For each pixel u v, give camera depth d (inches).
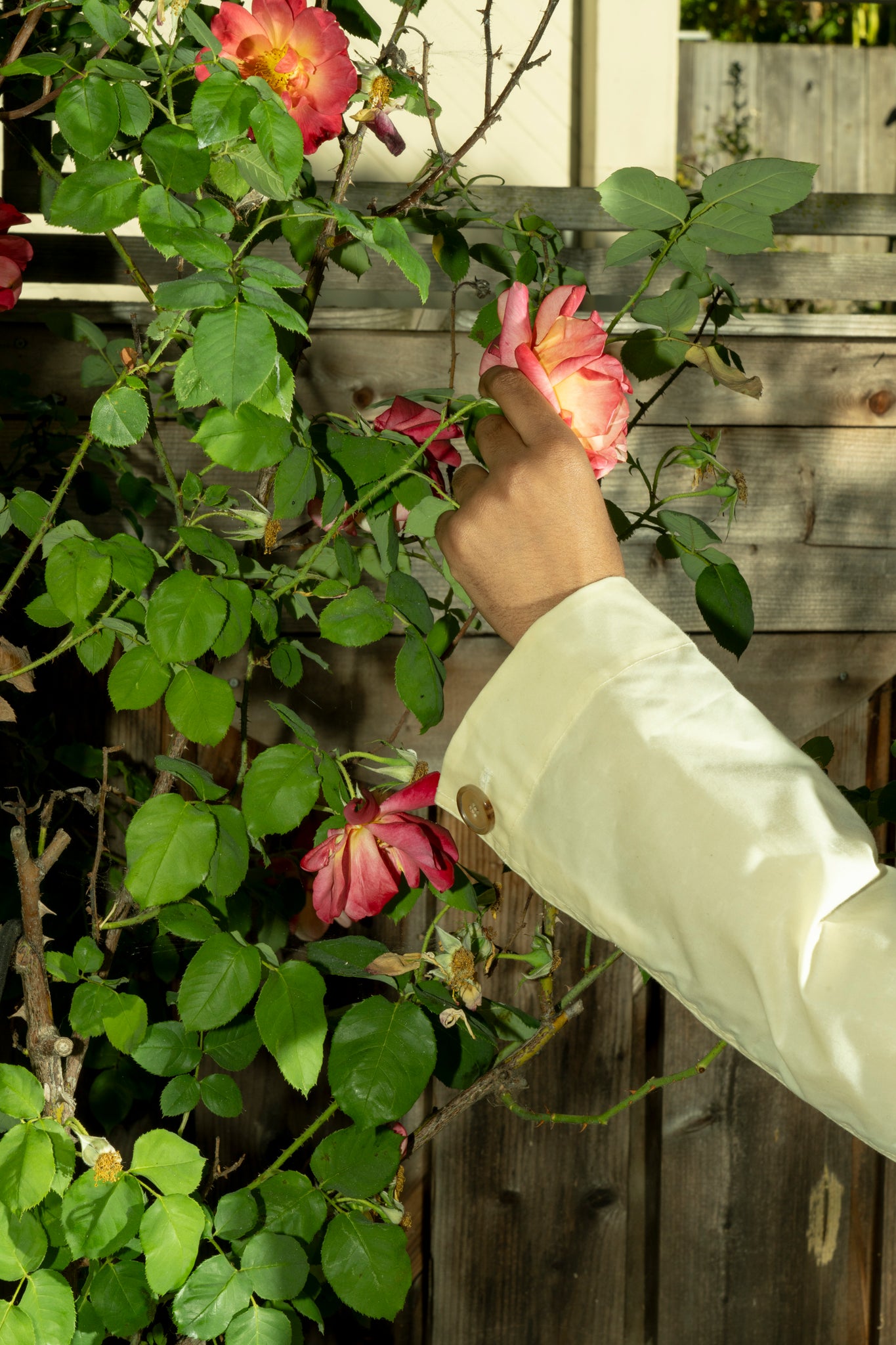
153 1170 28.7
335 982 52.4
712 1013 19.8
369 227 29.6
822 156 175.9
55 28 36.8
